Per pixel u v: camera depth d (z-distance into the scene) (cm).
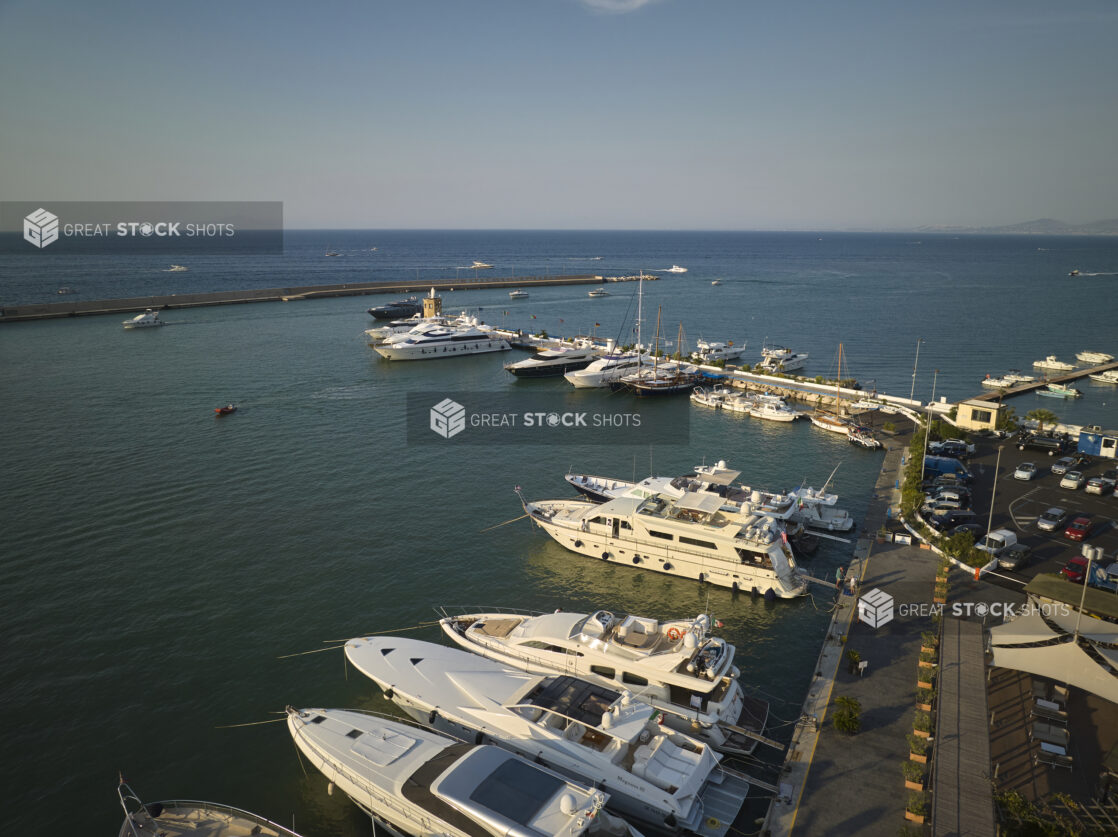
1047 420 7112
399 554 4653
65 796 2639
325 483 5916
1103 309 17762
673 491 4662
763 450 7006
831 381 9662
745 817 2516
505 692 2950
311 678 3353
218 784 2719
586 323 16425
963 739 2691
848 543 4772
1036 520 4888
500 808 2220
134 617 3825
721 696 2964
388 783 2450
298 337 13338
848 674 3177
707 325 15900
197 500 5478
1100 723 2780
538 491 5838
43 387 9038
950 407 8088
